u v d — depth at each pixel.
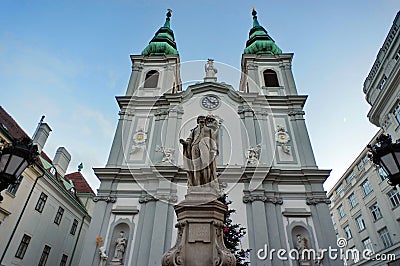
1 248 18.31
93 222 16.42
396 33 21.31
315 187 17.89
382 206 28.70
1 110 23.03
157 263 14.57
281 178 18.25
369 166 31.33
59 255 24.92
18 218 19.84
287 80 24.61
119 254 15.32
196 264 5.09
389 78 21.56
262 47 28.16
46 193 23.11
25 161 5.77
